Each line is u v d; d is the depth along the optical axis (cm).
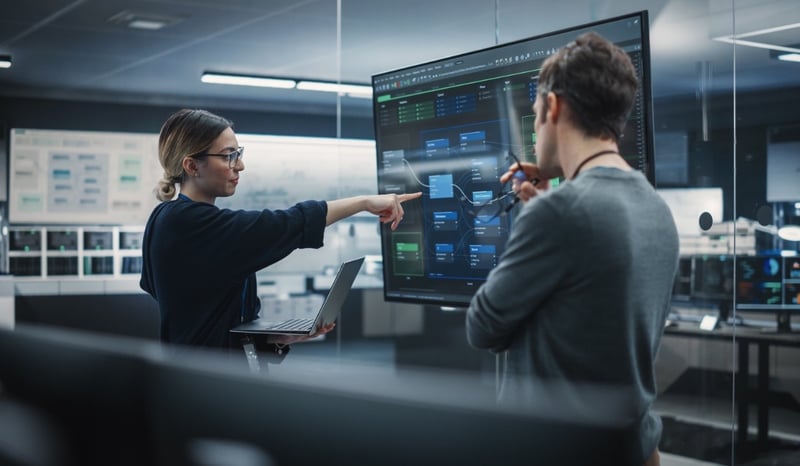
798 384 230
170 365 63
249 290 196
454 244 214
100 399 68
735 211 240
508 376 130
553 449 51
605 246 116
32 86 752
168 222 179
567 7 235
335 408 55
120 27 534
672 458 274
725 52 238
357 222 360
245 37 552
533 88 190
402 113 223
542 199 120
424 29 274
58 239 748
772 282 234
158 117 793
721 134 243
